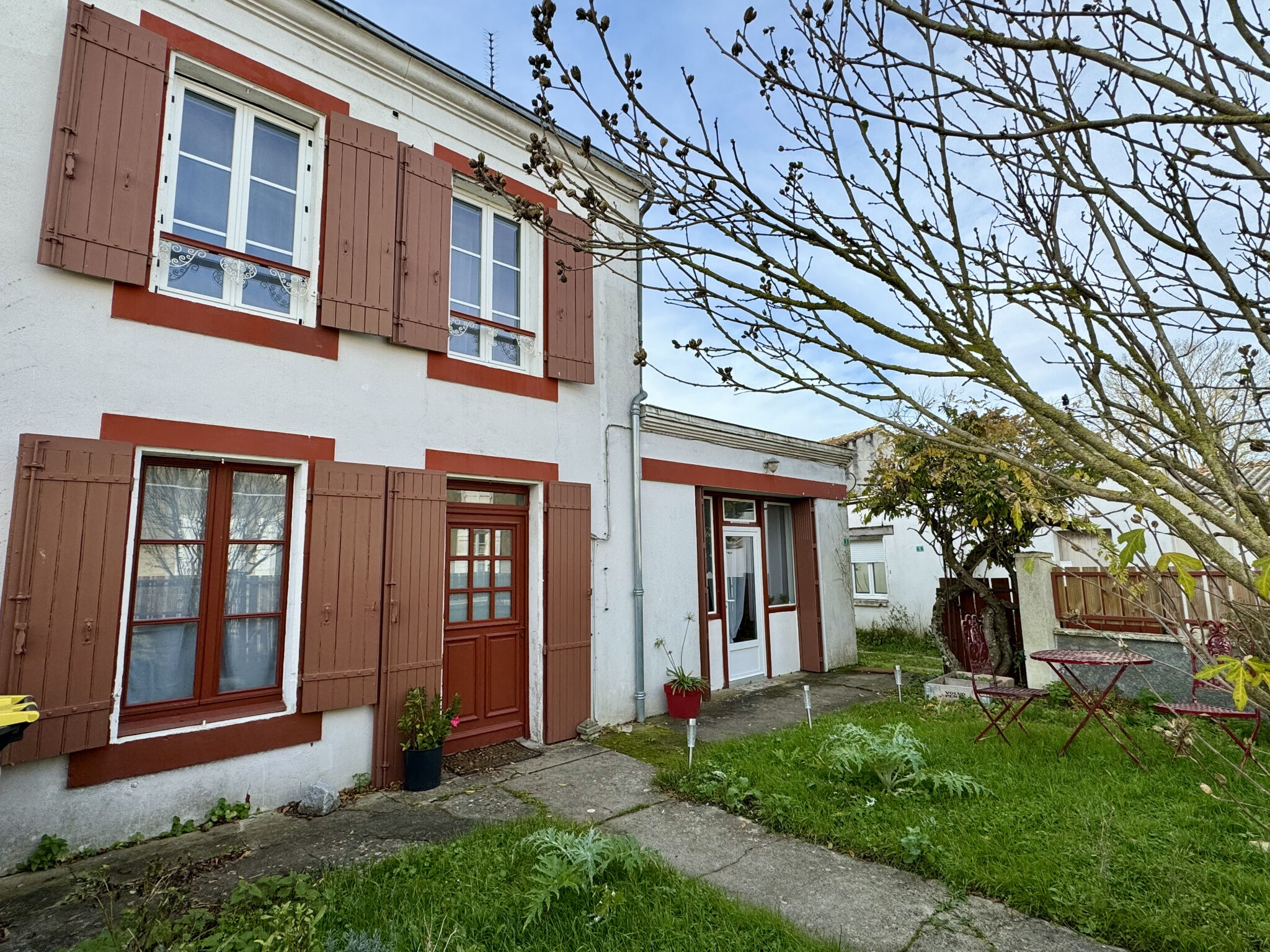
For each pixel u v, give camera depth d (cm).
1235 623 178
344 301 539
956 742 575
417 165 601
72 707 400
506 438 646
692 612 831
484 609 640
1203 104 132
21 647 384
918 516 899
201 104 510
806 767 523
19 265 408
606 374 753
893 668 1061
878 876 369
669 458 833
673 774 521
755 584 991
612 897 331
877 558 1558
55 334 417
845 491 1138
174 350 461
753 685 920
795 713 748
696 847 407
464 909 326
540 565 662
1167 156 171
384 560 545
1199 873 344
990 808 431
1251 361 205
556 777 542
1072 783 475
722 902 331
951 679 832
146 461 465
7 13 417
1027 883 340
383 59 586
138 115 455
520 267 703
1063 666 729
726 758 551
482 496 648
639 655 741
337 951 290
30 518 395
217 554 487
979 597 875
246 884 320
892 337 174
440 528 580
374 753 524
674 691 737
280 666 507
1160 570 143
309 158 558
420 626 557
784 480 1016
